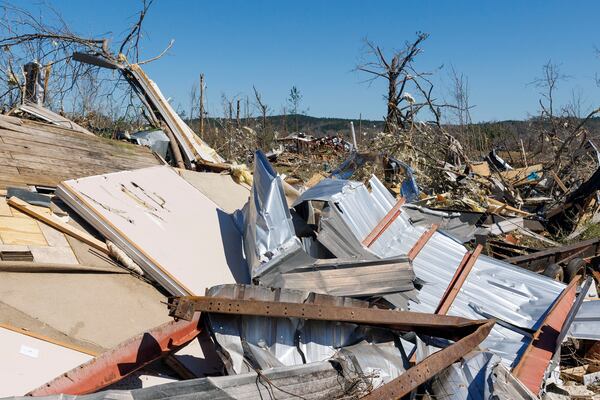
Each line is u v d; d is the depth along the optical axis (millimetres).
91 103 12547
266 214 5242
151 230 5285
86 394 3148
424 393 4148
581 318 5707
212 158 9773
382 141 14258
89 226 5035
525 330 5688
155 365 3912
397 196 10367
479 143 22594
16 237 4422
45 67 11117
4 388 3113
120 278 4660
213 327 3812
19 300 3918
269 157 16703
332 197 6094
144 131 9773
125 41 10820
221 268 5461
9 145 6223
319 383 3680
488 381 4121
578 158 15844
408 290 5078
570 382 5766
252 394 3373
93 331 3992
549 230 12242
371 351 4230
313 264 4957
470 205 12227
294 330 4102
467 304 6008
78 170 6387
